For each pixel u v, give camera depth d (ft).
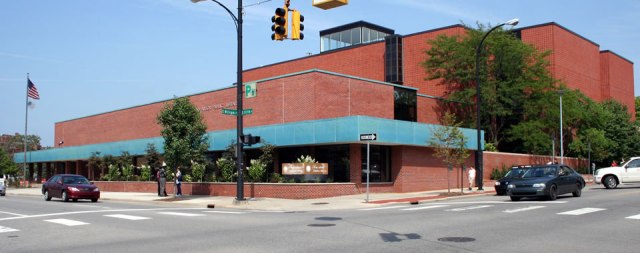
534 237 39.88
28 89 184.14
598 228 44.80
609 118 181.57
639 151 186.19
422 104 133.39
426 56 165.37
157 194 122.11
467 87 147.33
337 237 41.04
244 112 85.35
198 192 113.39
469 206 69.21
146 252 36.06
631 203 67.36
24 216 63.82
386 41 172.65
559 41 171.42
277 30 60.64
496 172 132.16
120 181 144.05
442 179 117.29
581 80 185.78
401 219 53.42
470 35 145.69
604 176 103.04
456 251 34.09
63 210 72.90
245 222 53.67
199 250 36.35
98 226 51.72
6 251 37.65
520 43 143.84
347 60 184.14
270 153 104.68
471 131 124.77
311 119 106.01
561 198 78.79
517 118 151.02
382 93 119.55
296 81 110.32
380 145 106.73
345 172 101.55
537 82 141.90
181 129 101.24
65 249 38.14
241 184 83.35
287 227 48.24
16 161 214.07
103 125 177.37
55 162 202.18
